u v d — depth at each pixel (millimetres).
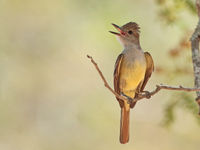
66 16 15492
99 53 14656
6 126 15070
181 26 9086
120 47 14180
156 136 14523
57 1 15570
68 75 15844
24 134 15188
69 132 15039
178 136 13758
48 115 15445
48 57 15930
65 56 15812
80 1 14969
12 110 15227
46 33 15945
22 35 16000
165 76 9219
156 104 14734
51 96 15828
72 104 15484
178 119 13000
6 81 15367
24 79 15680
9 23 15945
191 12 8789
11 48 15773
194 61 7188
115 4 14203
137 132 14695
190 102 8625
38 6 15828
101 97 14695
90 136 14570
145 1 14102
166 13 8969
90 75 15477
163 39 13406
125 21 14047
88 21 14609
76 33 15328
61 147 15008
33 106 15570
